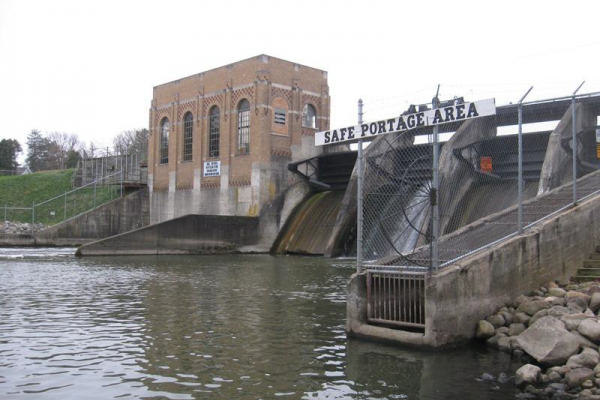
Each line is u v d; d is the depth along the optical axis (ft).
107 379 30.94
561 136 87.66
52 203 205.67
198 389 29.27
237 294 63.98
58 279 77.15
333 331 43.93
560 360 32.24
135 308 54.08
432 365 33.91
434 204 39.04
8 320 47.67
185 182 170.50
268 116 146.00
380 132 42.04
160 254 125.59
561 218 47.32
